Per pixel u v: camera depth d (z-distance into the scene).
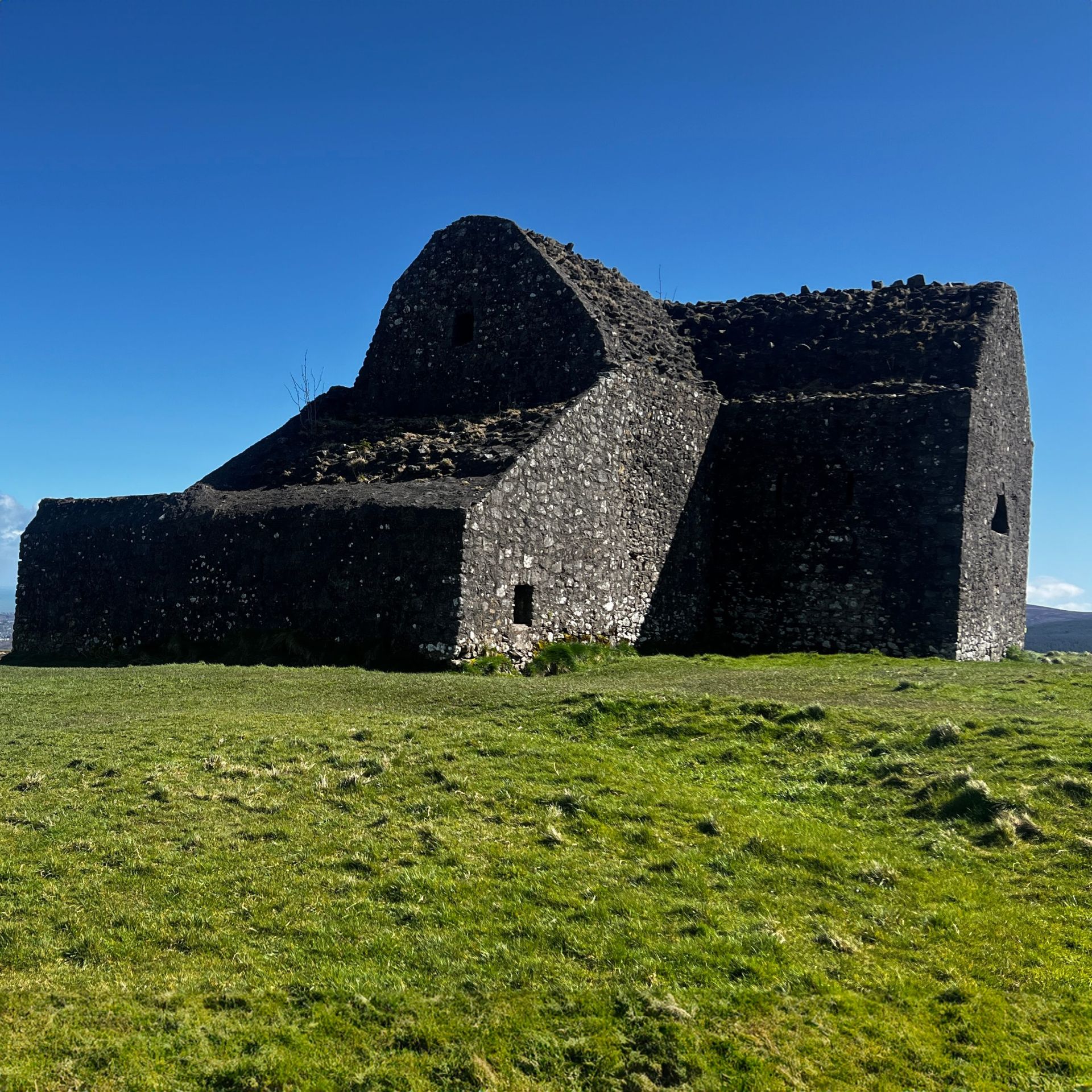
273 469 25.70
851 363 28.56
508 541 20.33
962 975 7.15
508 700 14.89
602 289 29.66
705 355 30.56
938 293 30.25
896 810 10.13
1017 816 9.45
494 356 27.72
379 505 20.53
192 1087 5.72
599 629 23.14
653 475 25.72
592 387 23.88
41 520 28.44
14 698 17.08
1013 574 29.17
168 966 7.00
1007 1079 6.07
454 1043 6.20
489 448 22.19
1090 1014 6.67
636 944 7.38
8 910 7.71
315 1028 6.31
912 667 20.64
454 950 7.24
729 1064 6.12
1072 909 8.01
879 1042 6.39
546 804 10.12
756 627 27.03
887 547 25.34
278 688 16.95
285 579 21.72
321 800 10.34
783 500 27.17
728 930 7.61
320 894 8.11
